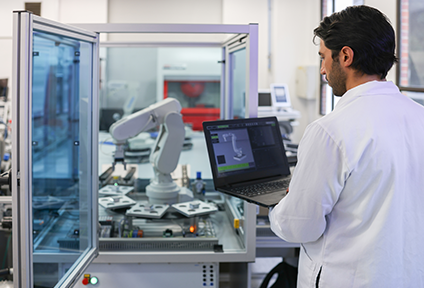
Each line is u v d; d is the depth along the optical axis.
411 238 0.88
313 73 4.87
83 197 1.59
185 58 2.62
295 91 5.25
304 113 5.30
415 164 0.88
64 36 1.27
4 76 3.34
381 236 0.85
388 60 0.89
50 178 1.82
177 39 4.38
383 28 0.87
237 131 1.44
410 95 2.87
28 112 1.01
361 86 0.90
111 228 1.72
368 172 0.85
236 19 5.10
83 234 1.56
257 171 1.43
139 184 2.26
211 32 1.55
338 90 0.97
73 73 1.64
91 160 1.52
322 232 0.92
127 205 1.85
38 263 1.42
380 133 0.84
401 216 0.87
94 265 1.66
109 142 2.19
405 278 0.89
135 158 2.33
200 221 1.90
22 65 0.98
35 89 1.84
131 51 2.71
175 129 1.94
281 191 1.27
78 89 1.63
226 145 1.38
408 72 2.99
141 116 1.88
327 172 0.87
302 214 0.90
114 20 5.03
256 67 1.57
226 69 2.27
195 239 1.68
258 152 1.47
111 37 4.29
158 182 1.99
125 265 1.67
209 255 1.64
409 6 2.93
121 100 2.80
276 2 5.07
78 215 1.64
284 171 1.52
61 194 1.76
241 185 1.35
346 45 0.89
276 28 5.11
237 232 1.86
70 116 1.76
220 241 1.80
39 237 1.50
